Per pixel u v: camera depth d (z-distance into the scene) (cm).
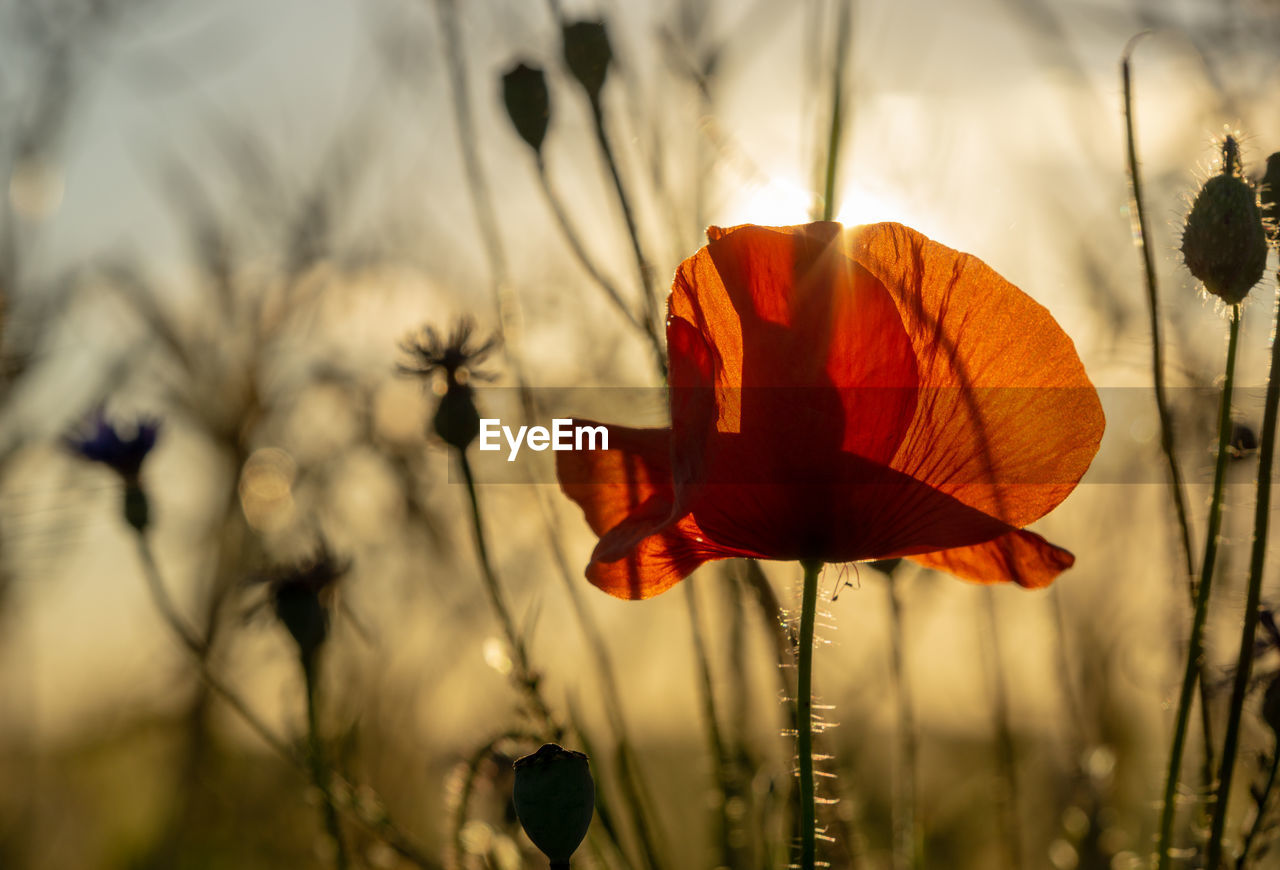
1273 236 50
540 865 57
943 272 47
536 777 48
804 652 47
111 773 93
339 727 62
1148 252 50
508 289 59
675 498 47
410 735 70
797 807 54
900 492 47
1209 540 49
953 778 69
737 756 58
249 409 81
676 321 47
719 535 48
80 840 88
